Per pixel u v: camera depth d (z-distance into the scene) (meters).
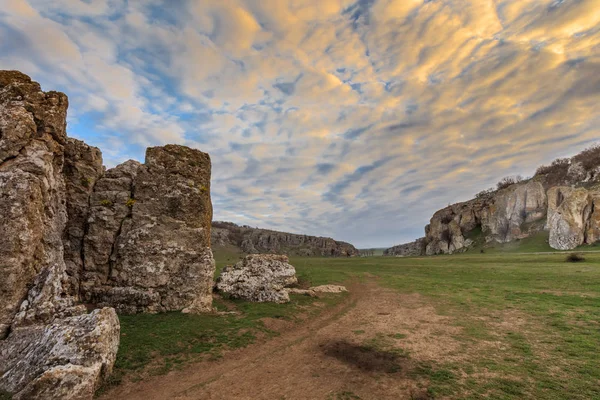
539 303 25.17
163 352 14.76
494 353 14.97
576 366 12.95
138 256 21.42
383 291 35.94
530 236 117.50
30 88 17.11
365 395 11.30
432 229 178.88
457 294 31.72
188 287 21.92
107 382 11.61
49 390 9.53
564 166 145.00
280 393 11.64
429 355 15.07
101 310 12.41
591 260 50.44
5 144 15.03
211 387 12.09
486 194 184.38
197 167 24.56
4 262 12.92
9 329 12.51
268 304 26.11
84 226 21.62
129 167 23.55
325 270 59.06
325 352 16.19
